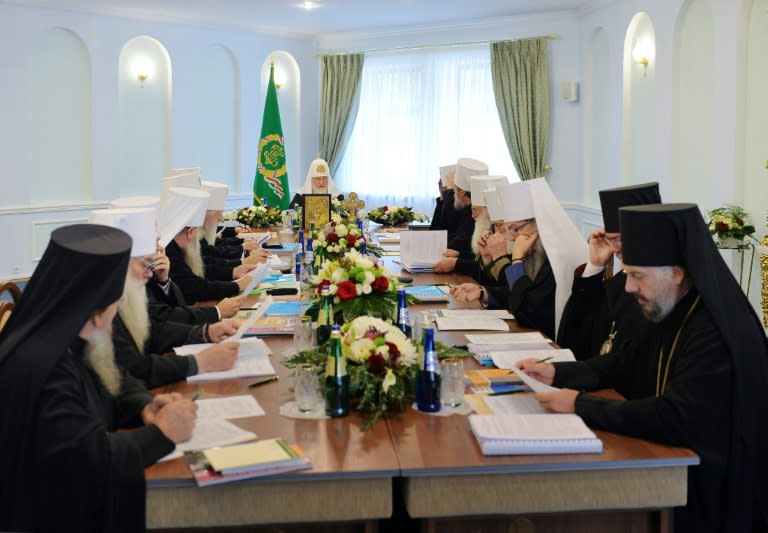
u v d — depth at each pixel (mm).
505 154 9719
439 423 2131
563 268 3475
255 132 10359
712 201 6246
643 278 2164
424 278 4730
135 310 2590
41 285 1794
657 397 2055
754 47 5719
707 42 6359
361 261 2994
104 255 1770
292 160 10797
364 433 2057
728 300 2117
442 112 9922
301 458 1829
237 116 10203
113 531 1730
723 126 5996
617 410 2072
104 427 1783
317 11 8875
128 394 2164
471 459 1889
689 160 6684
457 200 6238
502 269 3990
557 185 9305
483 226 4891
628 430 2043
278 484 1833
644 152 7508
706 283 2068
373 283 2930
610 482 1905
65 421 1698
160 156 9625
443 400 2246
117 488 1724
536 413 2189
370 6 8562
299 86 10625
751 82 5770
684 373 2055
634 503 1918
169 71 9492
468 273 4848
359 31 10211
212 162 10086
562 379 2469
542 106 9180
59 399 1713
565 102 9133
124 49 9195
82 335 1836
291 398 2340
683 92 6695
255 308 3688
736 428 2020
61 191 8781
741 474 2037
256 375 2547
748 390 2051
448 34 9719
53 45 8562
